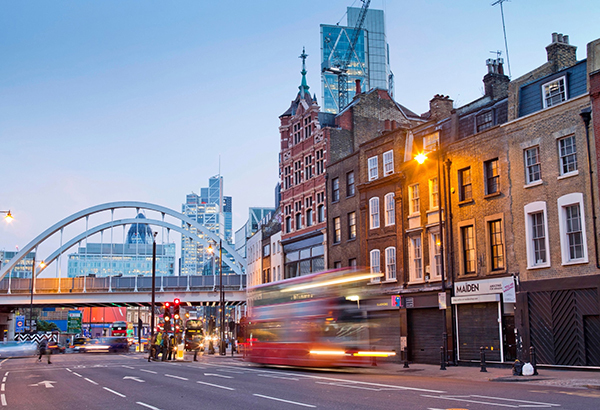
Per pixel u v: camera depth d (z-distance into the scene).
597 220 25.27
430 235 35.62
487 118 32.81
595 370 24.36
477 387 18.05
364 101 53.19
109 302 85.06
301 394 16.11
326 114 56.34
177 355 44.16
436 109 40.28
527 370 22.52
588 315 25.28
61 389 20.44
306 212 54.22
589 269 25.47
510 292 27.73
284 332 28.91
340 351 25.84
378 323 39.16
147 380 23.11
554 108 27.75
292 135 58.22
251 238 77.69
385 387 18.05
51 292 84.44
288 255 57.34
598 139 25.41
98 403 15.68
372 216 41.62
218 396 16.31
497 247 30.59
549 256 27.34
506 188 30.08
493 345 30.06
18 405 15.82
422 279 36.03
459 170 33.34
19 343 64.31
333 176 47.69
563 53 32.22
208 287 86.12
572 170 26.92
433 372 26.36
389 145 40.22
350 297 26.61
